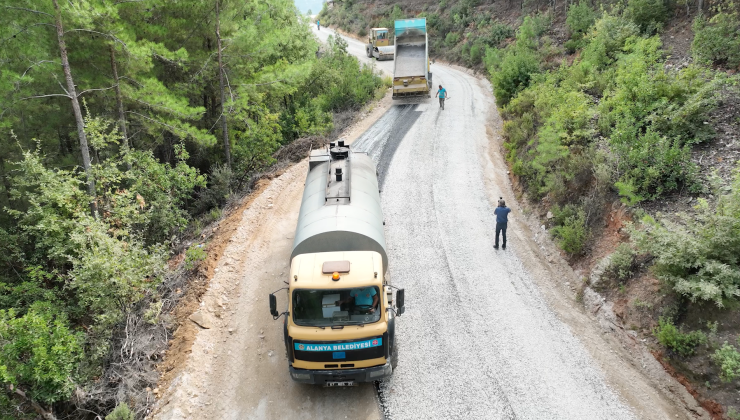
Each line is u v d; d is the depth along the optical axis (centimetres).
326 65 2964
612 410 749
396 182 1652
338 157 1175
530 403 771
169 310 1030
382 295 764
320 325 748
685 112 1199
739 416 668
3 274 1252
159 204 1366
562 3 3278
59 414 797
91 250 958
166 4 1709
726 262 817
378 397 805
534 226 1326
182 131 1619
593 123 1502
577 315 975
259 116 2112
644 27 2130
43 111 1705
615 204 1122
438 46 4406
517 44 2903
